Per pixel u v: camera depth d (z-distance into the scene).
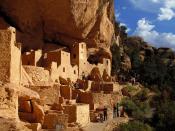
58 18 47.59
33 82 37.88
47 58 45.34
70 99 37.56
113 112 40.44
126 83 55.84
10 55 26.75
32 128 26.56
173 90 63.06
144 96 51.81
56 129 28.33
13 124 22.11
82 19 49.19
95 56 54.00
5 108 23.92
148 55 79.12
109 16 58.44
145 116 44.72
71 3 46.25
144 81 66.94
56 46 49.97
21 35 46.81
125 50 73.00
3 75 26.52
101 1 52.16
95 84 46.66
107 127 35.12
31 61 43.84
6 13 46.34
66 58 46.12
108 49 56.25
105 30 55.09
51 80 41.28
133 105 44.25
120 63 65.00
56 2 45.75
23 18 46.34
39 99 29.42
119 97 44.31
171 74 72.38
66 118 28.77
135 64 70.31
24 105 28.64
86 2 48.12
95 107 39.69
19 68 29.61
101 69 53.12
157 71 69.94
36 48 48.06
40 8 46.38
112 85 46.78
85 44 51.22
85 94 39.22
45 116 28.72
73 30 49.88
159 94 54.72
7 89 24.41
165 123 43.94
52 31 49.50
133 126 37.94
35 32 48.28
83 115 33.78
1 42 26.77
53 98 33.59
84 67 50.62
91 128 33.22
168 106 48.03
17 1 45.41
